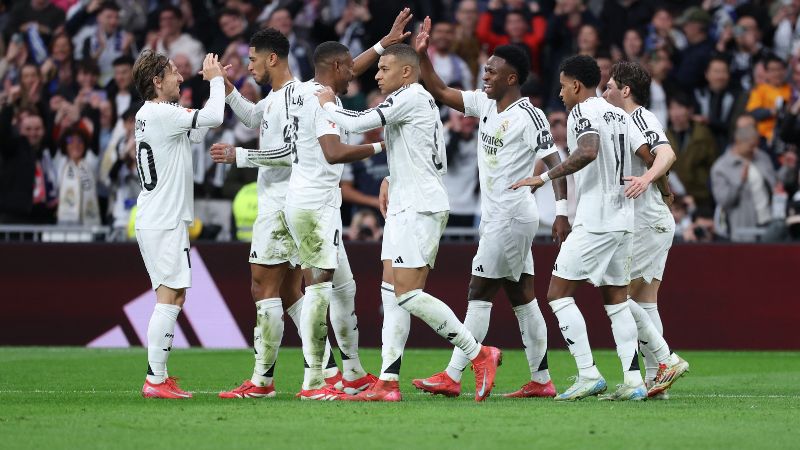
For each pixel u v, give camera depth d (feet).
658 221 108.47
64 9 214.28
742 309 161.07
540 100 186.29
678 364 103.14
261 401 100.01
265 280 105.09
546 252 162.20
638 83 104.88
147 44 205.98
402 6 203.00
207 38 205.05
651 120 103.35
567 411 91.66
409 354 156.15
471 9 196.65
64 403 98.73
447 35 192.95
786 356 156.04
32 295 168.25
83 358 150.10
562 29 198.90
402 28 110.63
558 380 127.85
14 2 219.82
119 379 125.90
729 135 188.96
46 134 193.88
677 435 79.00
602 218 100.63
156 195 102.89
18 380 124.88
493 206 105.60
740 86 193.16
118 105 196.85
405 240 98.53
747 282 161.17
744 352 160.86
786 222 169.89
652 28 198.90
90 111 195.21
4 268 168.55
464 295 162.20
